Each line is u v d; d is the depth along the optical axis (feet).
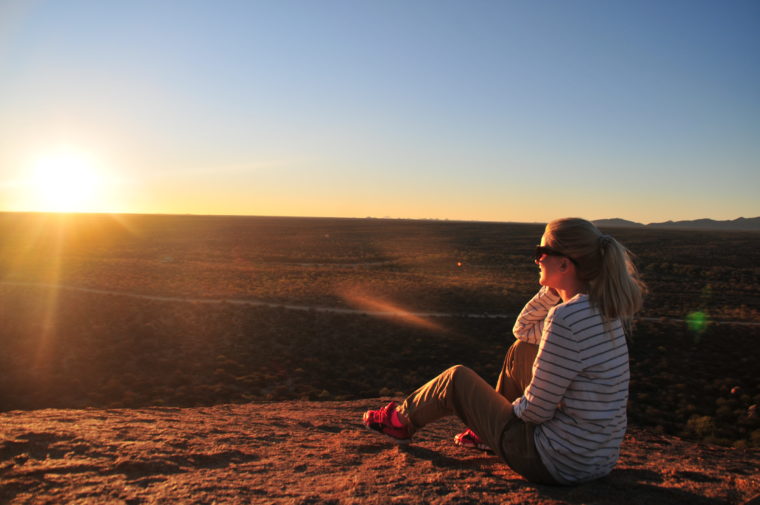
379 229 597.93
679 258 296.51
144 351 90.22
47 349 89.25
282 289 163.43
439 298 149.89
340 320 117.80
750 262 284.82
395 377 79.51
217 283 174.40
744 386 73.97
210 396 66.69
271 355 90.74
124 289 155.12
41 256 269.85
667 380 77.41
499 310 135.64
